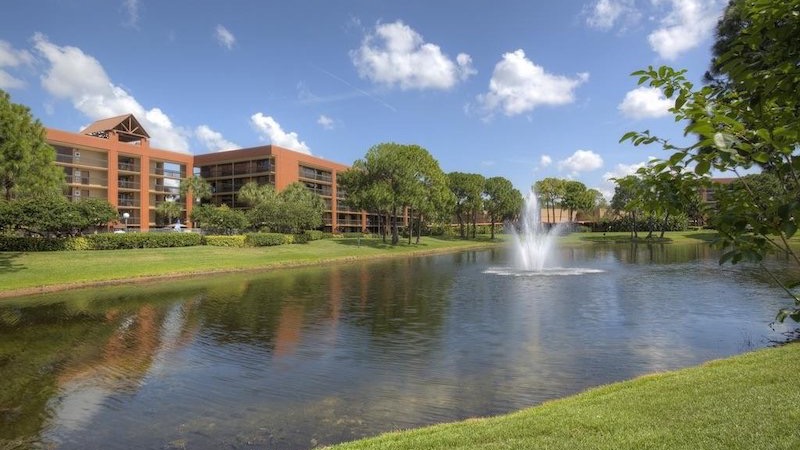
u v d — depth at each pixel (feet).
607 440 14.53
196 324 44.06
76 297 61.21
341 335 39.06
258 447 19.45
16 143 71.72
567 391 25.36
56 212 93.97
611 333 38.34
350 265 110.93
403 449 15.47
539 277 80.23
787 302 51.70
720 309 48.14
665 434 14.58
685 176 9.41
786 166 7.86
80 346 36.32
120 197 189.16
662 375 23.86
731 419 15.44
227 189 223.71
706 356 31.50
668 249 159.33
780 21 8.61
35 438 20.72
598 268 95.50
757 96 8.82
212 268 94.02
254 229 170.40
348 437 20.17
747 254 8.18
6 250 89.61
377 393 25.53
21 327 43.11
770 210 8.16
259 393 25.84
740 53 9.02
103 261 86.63
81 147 173.27
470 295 60.49
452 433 16.71
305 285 72.95
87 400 25.11
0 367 31.09
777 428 14.37
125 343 37.14
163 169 204.95
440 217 215.72
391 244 171.94
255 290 67.31
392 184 161.99
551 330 39.70
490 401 24.07
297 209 157.99
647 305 51.13
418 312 49.01
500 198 228.22
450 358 31.81
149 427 21.65
